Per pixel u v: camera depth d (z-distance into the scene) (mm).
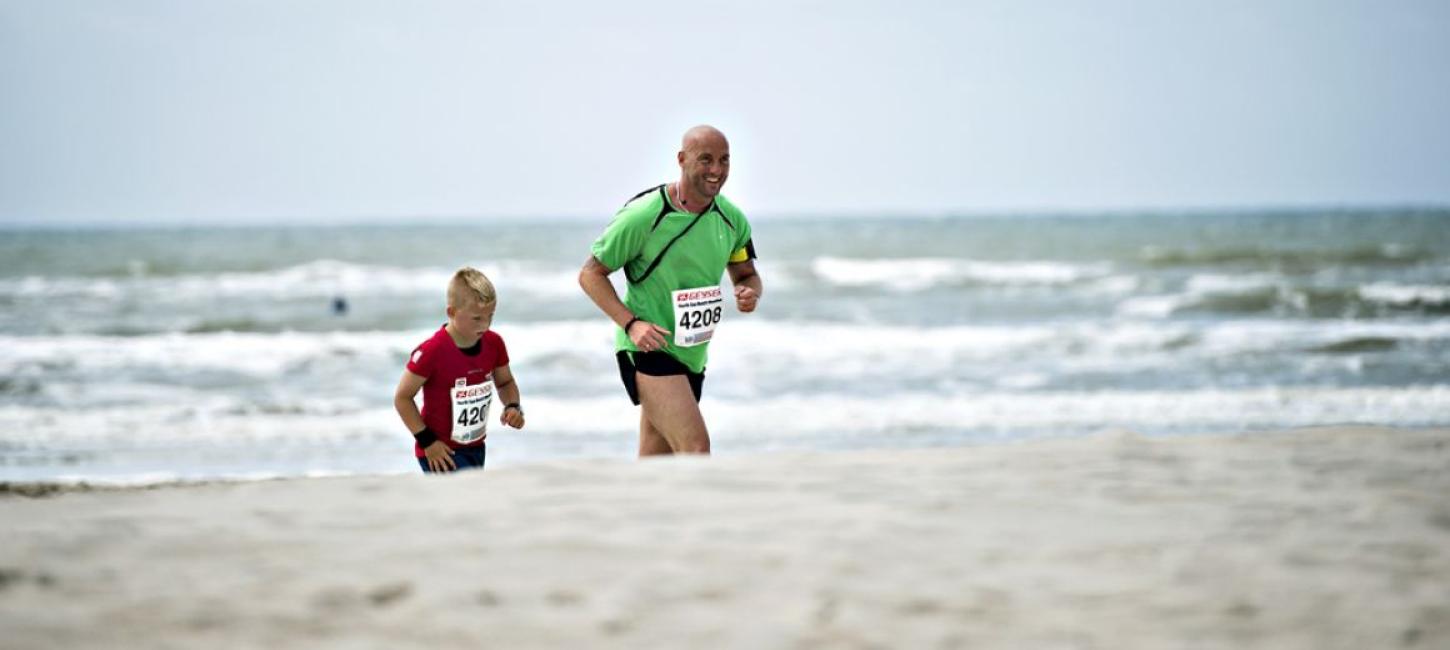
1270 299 27422
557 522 3414
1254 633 2654
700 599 2824
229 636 2611
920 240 58625
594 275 5930
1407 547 3209
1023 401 15547
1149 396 15789
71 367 19594
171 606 2770
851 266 37688
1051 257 43469
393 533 3322
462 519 3451
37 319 26969
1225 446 4543
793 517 3467
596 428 14195
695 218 5906
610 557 3105
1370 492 3791
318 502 3688
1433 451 4438
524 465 4211
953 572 3006
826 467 4164
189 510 3621
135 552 3156
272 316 27359
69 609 2746
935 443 12820
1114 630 2664
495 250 53531
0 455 12383
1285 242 51531
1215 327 23781
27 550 3166
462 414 6207
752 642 2590
